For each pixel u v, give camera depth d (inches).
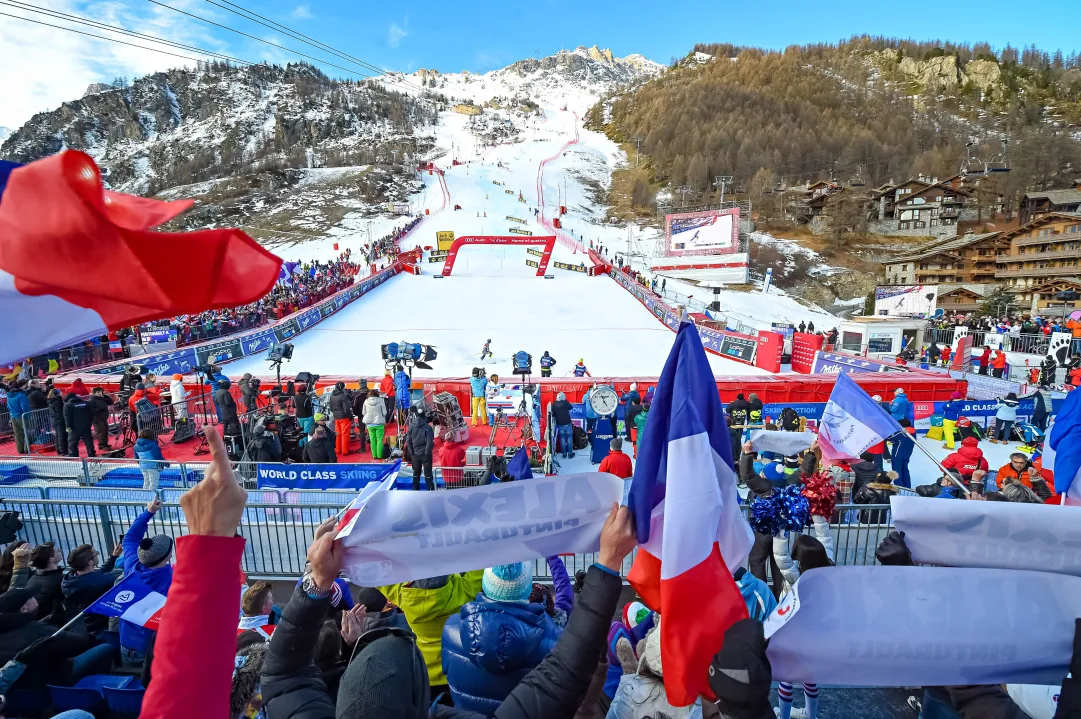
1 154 7824.8
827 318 1973.4
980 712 102.5
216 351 921.5
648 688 107.5
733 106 5836.6
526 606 103.3
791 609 108.0
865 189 3976.4
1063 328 1248.2
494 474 375.6
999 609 109.3
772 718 72.1
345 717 55.2
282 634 78.1
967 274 2682.1
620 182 4879.4
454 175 4402.1
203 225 3491.6
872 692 179.6
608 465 303.4
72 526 322.3
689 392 101.5
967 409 609.0
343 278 1644.9
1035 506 121.1
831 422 269.4
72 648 164.9
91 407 490.3
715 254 2039.9
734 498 104.3
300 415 517.7
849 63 7696.9
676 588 95.4
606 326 1273.4
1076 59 7426.2
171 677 49.8
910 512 123.6
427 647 127.9
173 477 408.5
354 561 95.3
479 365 978.7
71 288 49.5
